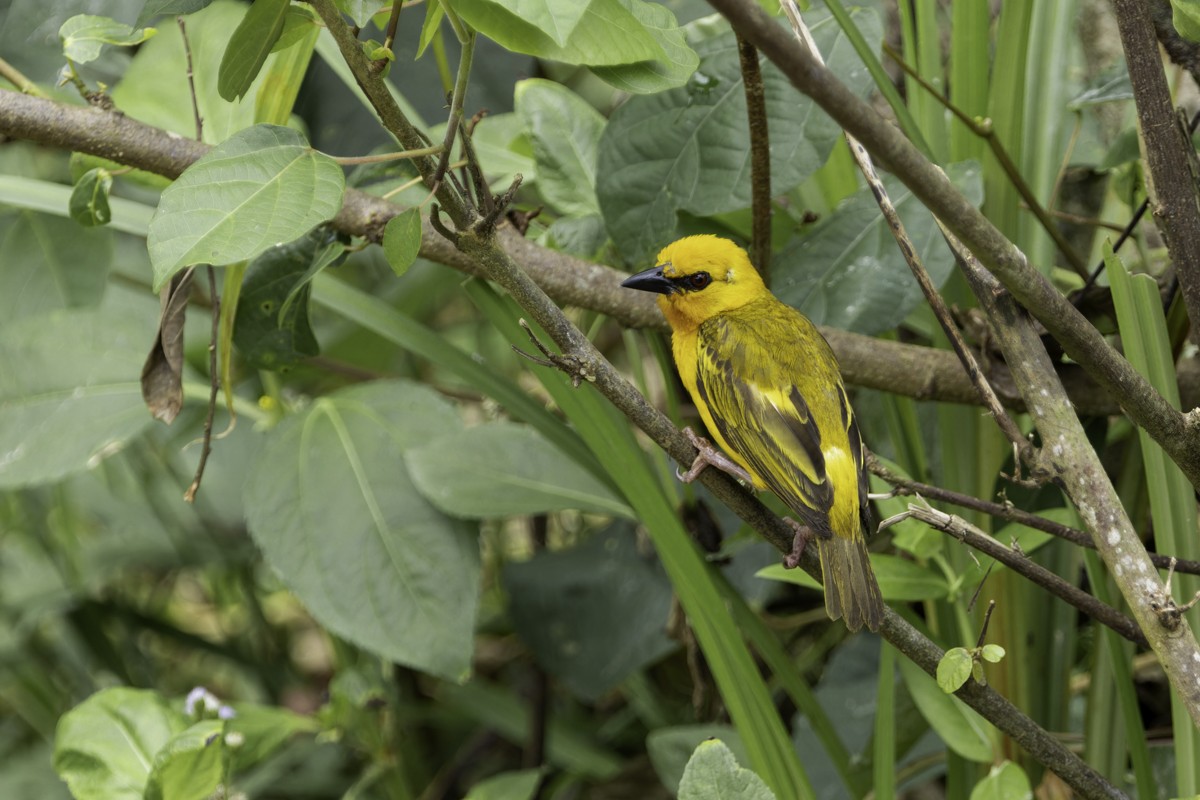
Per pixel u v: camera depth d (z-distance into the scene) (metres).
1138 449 6.68
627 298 7.12
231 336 6.89
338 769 10.86
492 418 9.85
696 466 5.37
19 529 11.10
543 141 7.81
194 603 13.26
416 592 7.37
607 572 9.33
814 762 8.39
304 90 9.10
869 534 6.27
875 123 3.70
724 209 6.80
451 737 11.70
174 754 5.83
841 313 6.79
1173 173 5.23
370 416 7.86
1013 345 5.04
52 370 8.08
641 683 10.35
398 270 4.77
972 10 6.69
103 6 8.48
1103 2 8.41
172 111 7.40
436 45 7.59
